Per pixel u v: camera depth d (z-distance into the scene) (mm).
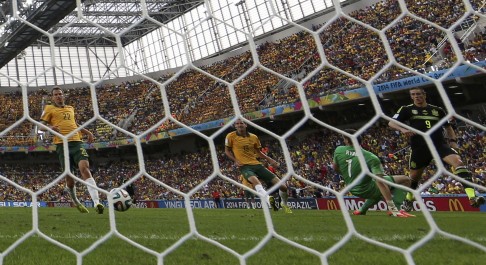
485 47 12828
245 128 6418
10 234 3588
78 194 19734
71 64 37219
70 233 3660
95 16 30203
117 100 28922
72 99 30406
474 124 1589
